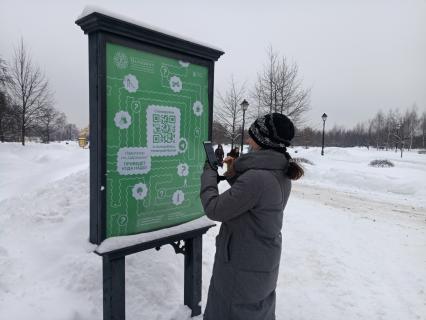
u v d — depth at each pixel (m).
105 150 1.99
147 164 2.26
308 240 5.34
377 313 3.27
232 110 21.59
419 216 7.71
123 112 2.07
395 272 4.27
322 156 24.56
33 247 3.37
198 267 2.70
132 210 2.20
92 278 2.85
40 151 22.17
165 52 2.29
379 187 11.95
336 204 8.83
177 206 2.52
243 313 1.84
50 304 2.58
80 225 3.58
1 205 4.53
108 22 1.87
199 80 2.57
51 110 24.75
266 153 1.81
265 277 1.84
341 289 3.71
